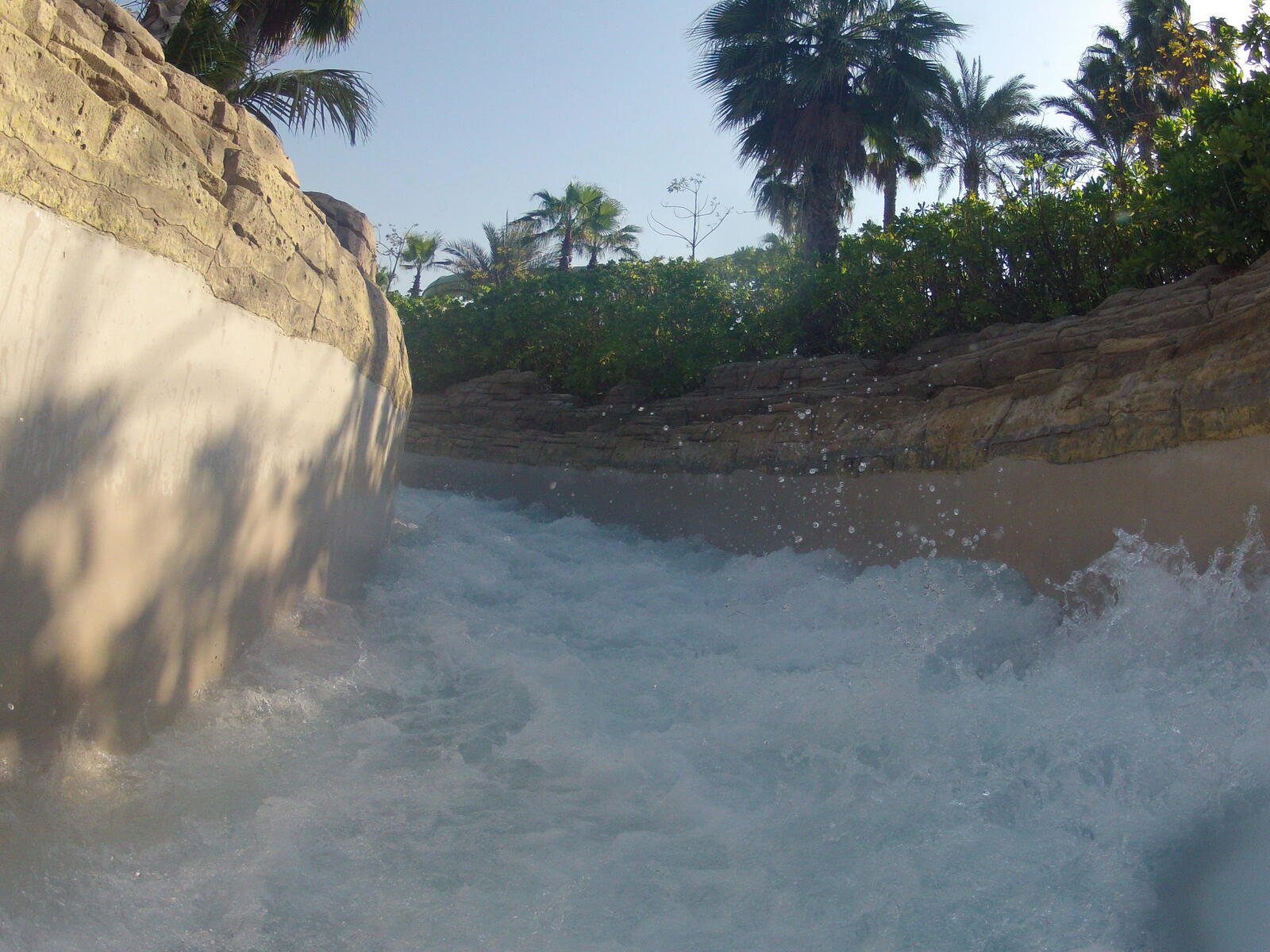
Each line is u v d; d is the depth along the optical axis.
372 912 2.65
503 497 13.09
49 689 2.87
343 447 5.70
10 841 2.58
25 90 2.52
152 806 3.02
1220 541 4.56
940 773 3.64
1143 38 26.72
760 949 2.52
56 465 2.81
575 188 40.72
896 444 7.53
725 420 10.55
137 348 3.19
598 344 14.16
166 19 7.98
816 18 16.75
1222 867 2.72
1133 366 5.60
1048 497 5.85
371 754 3.81
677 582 8.18
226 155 3.93
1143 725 3.70
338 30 12.22
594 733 4.20
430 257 43.19
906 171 23.02
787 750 4.02
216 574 4.00
